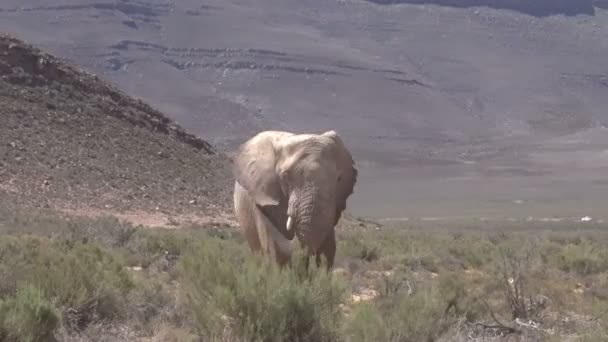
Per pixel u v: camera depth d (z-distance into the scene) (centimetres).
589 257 3612
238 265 2230
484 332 1967
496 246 4678
